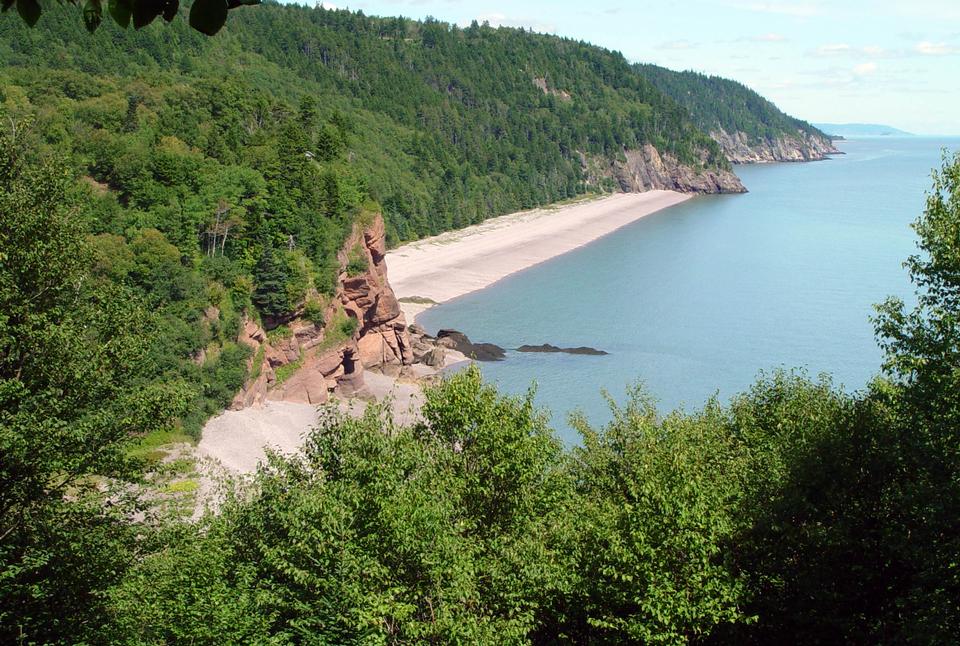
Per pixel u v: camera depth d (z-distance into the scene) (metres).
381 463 22.84
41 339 23.95
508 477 26.48
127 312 27.33
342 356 93.75
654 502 24.41
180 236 80.88
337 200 98.94
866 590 25.56
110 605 25.25
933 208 26.45
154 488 30.56
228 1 6.59
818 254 179.75
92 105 109.25
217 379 76.56
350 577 21.19
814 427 31.28
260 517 24.67
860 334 118.19
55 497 24.56
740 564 26.97
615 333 122.50
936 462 22.78
